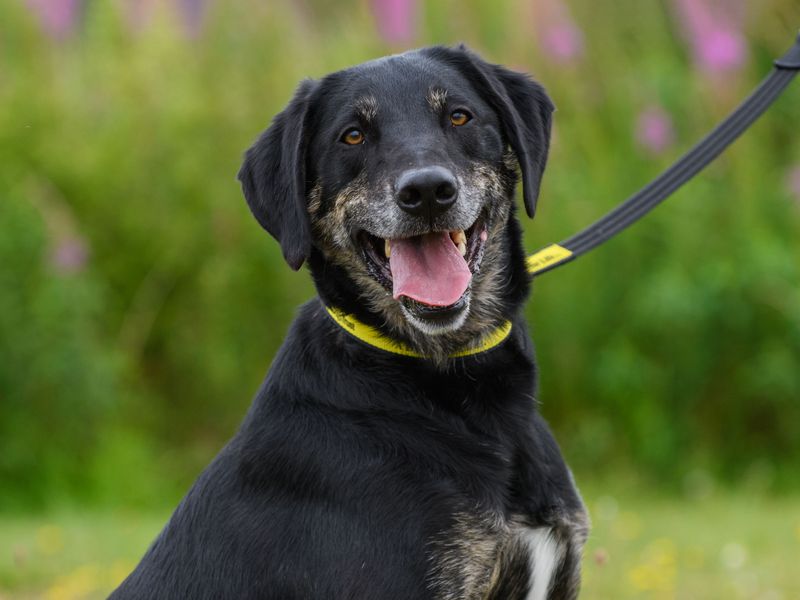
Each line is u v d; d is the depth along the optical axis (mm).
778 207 12570
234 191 12797
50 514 11414
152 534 10109
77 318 11797
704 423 12273
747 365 12062
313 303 5367
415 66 5395
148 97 13250
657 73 13164
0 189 12281
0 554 9445
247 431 4965
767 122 13094
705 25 12992
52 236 11953
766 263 11945
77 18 14867
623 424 12211
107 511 11570
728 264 12023
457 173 5137
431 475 4746
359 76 5387
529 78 5684
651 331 12062
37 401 11812
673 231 12211
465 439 4887
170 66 13461
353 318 5117
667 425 12062
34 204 12070
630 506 11117
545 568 5023
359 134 5297
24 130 13164
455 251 5176
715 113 12953
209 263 12641
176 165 12906
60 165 13008
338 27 14938
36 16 13961
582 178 12719
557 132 12883
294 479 4770
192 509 4891
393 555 4602
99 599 8188
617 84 13250
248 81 13273
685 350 12016
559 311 12234
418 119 5234
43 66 13727
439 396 4984
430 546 4648
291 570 4648
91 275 12438
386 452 4766
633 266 12336
